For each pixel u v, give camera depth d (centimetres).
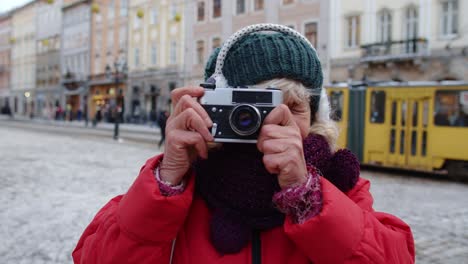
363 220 115
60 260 447
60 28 5225
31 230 545
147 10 3847
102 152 1548
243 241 115
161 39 3694
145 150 1662
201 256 117
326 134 133
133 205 111
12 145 1764
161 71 3681
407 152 1261
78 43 4888
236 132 108
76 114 4950
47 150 1583
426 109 1229
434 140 1210
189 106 111
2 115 6494
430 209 749
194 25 3375
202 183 122
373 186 1012
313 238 106
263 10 2873
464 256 497
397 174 1266
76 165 1171
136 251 112
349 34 2469
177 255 120
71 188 829
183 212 111
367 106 1341
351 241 108
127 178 964
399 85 1279
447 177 1227
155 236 111
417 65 2198
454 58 2080
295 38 125
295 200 106
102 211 140
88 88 4669
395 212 721
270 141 107
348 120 1371
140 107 3934
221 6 3158
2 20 6694
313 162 124
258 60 119
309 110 126
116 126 2222
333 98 1401
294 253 117
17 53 6275
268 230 119
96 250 122
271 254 117
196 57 3381
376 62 2322
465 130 1161
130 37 4059
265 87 119
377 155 1320
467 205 793
